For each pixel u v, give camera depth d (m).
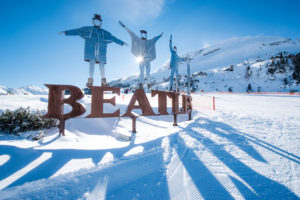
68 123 5.02
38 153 2.62
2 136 3.60
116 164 2.31
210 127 5.14
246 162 2.42
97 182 1.80
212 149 3.01
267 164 2.35
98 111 3.90
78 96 3.72
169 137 3.87
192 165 2.30
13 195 1.52
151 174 2.02
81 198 1.51
